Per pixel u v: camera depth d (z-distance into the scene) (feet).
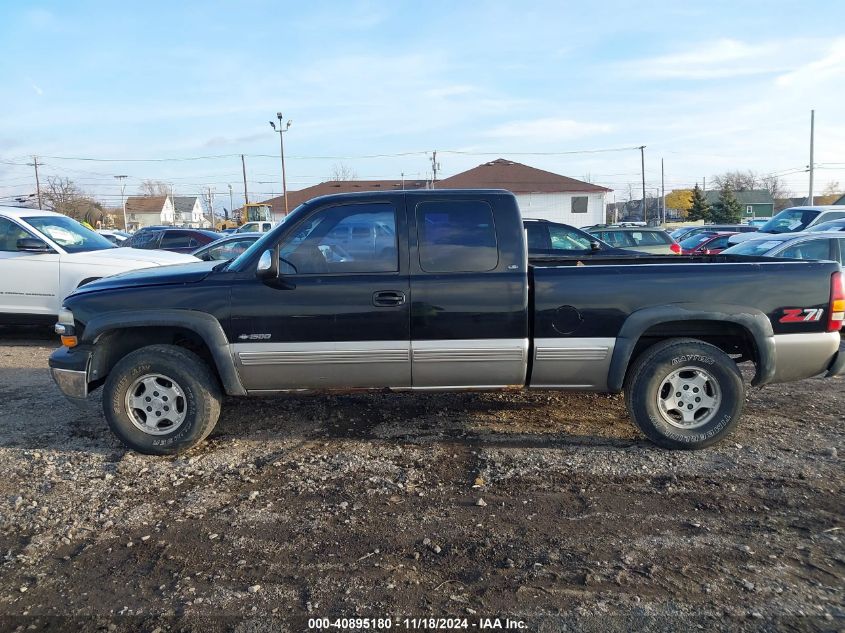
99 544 11.89
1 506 13.43
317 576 10.71
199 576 10.78
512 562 11.02
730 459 15.26
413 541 11.78
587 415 18.63
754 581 10.36
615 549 11.40
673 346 15.56
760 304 15.37
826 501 13.15
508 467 14.90
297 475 14.70
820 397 20.40
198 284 15.60
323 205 15.51
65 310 16.05
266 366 15.47
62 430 17.89
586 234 38.83
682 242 70.64
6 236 30.14
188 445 15.76
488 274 15.24
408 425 17.92
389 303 15.17
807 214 47.85
